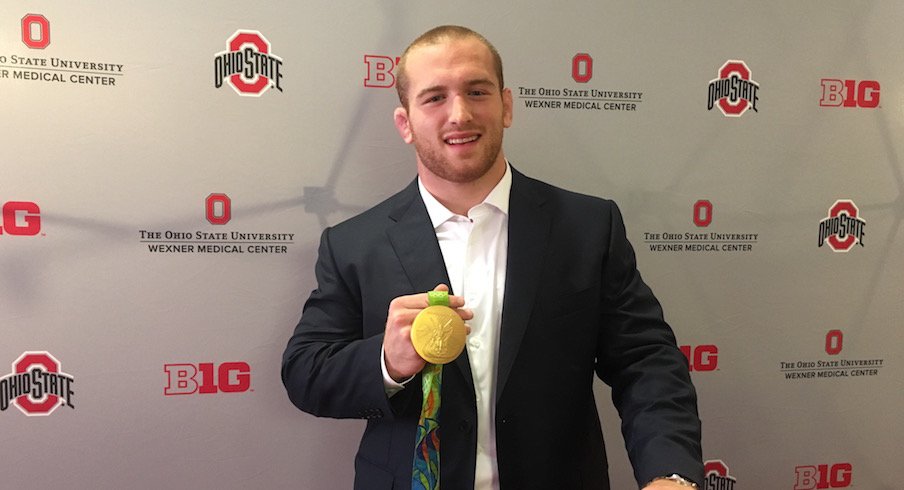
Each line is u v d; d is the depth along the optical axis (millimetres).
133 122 1314
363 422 1431
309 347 1038
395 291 1013
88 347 1322
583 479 1036
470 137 976
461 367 966
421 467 908
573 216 1062
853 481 1596
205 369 1368
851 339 1577
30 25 1270
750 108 1510
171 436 1362
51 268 1301
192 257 1352
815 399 1571
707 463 1534
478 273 1032
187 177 1341
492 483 988
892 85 1560
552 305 1002
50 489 1322
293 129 1373
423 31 1397
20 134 1276
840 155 1549
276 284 1387
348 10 1374
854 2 1531
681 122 1484
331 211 1396
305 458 1415
